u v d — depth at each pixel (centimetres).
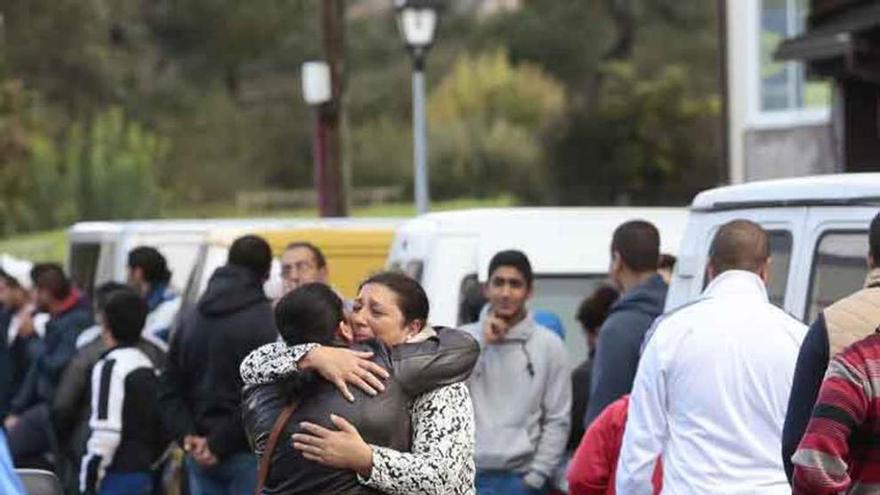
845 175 937
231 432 1275
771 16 2558
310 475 772
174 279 2034
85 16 7388
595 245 1395
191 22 7850
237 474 1287
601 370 1062
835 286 897
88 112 7381
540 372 1157
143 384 1315
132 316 1325
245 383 802
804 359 718
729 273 848
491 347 1162
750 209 953
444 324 1356
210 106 7775
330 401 773
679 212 1414
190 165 7631
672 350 841
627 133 6119
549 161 6341
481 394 1159
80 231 2170
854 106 2231
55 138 7194
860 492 686
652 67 7044
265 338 1270
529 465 1153
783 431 732
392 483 769
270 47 7931
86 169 6544
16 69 7206
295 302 796
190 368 1291
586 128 6219
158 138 7619
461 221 1377
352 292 1705
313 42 7906
